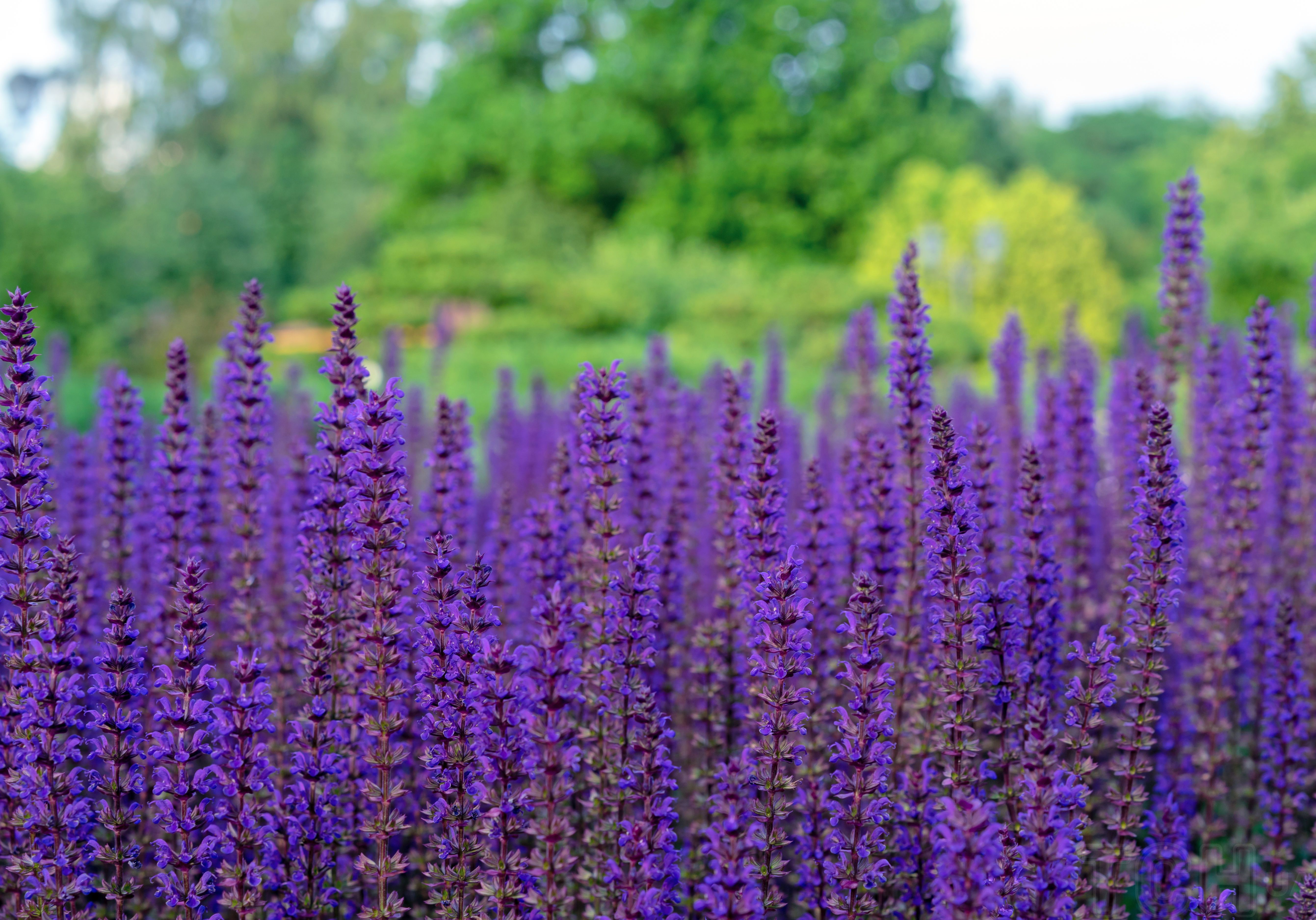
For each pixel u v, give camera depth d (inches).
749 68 2236.7
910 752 215.9
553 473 246.7
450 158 2299.5
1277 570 308.0
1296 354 393.4
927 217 1972.2
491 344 1457.9
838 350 552.7
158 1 3614.7
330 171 3102.9
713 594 311.4
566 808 202.5
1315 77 1908.2
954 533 177.8
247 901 178.1
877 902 188.1
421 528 253.0
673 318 1585.9
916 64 2738.7
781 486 204.1
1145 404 273.6
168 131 3698.3
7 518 191.3
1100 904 205.6
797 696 177.3
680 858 207.9
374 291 1718.8
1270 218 1617.9
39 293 1815.9
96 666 229.1
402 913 195.6
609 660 189.3
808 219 2244.1
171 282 2342.5
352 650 205.8
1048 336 1804.9
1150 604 190.2
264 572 293.6
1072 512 275.7
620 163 2335.1
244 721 180.1
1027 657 209.3
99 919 197.5
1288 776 235.3
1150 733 193.2
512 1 2449.6
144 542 276.8
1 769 178.4
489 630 182.9
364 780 193.5
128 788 180.7
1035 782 165.0
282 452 454.3
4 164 1891.0
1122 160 4079.7
